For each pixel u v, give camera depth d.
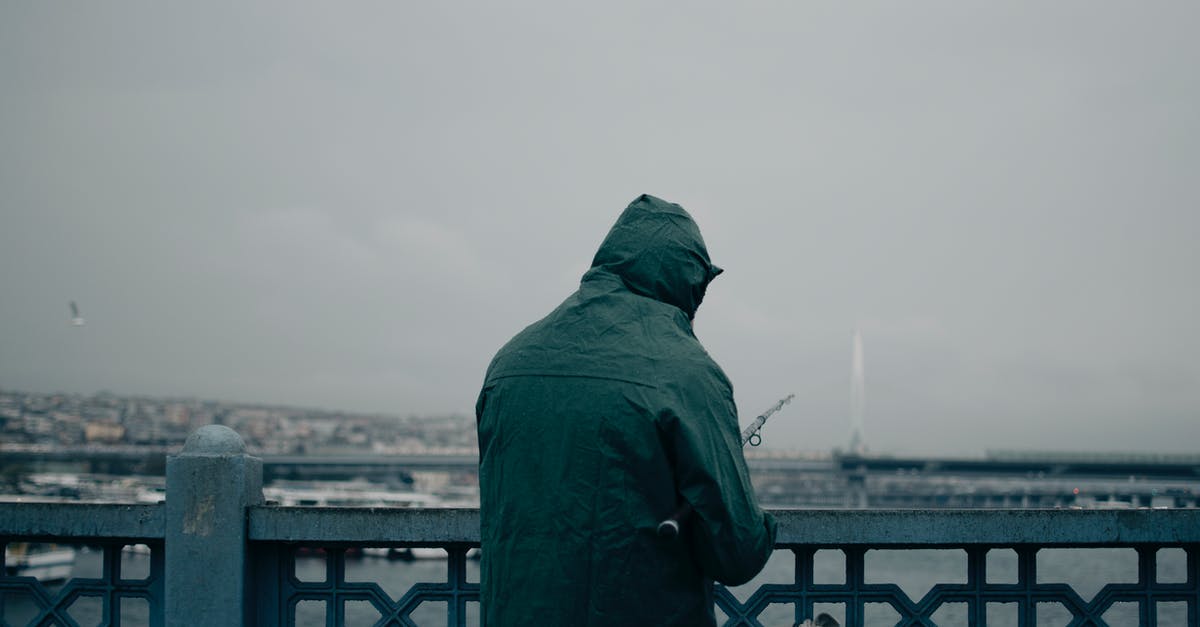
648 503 2.44
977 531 3.70
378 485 137.62
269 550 3.85
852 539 3.68
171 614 3.73
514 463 2.55
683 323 2.64
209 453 3.76
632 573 2.43
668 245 2.70
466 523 3.71
